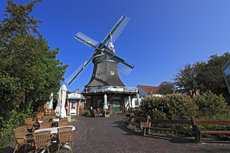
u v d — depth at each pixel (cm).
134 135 684
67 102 2272
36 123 870
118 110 2420
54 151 508
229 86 364
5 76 499
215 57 2745
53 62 1284
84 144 578
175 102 768
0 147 541
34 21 570
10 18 511
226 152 416
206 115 779
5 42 522
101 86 2397
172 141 549
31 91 845
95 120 1373
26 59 569
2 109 549
